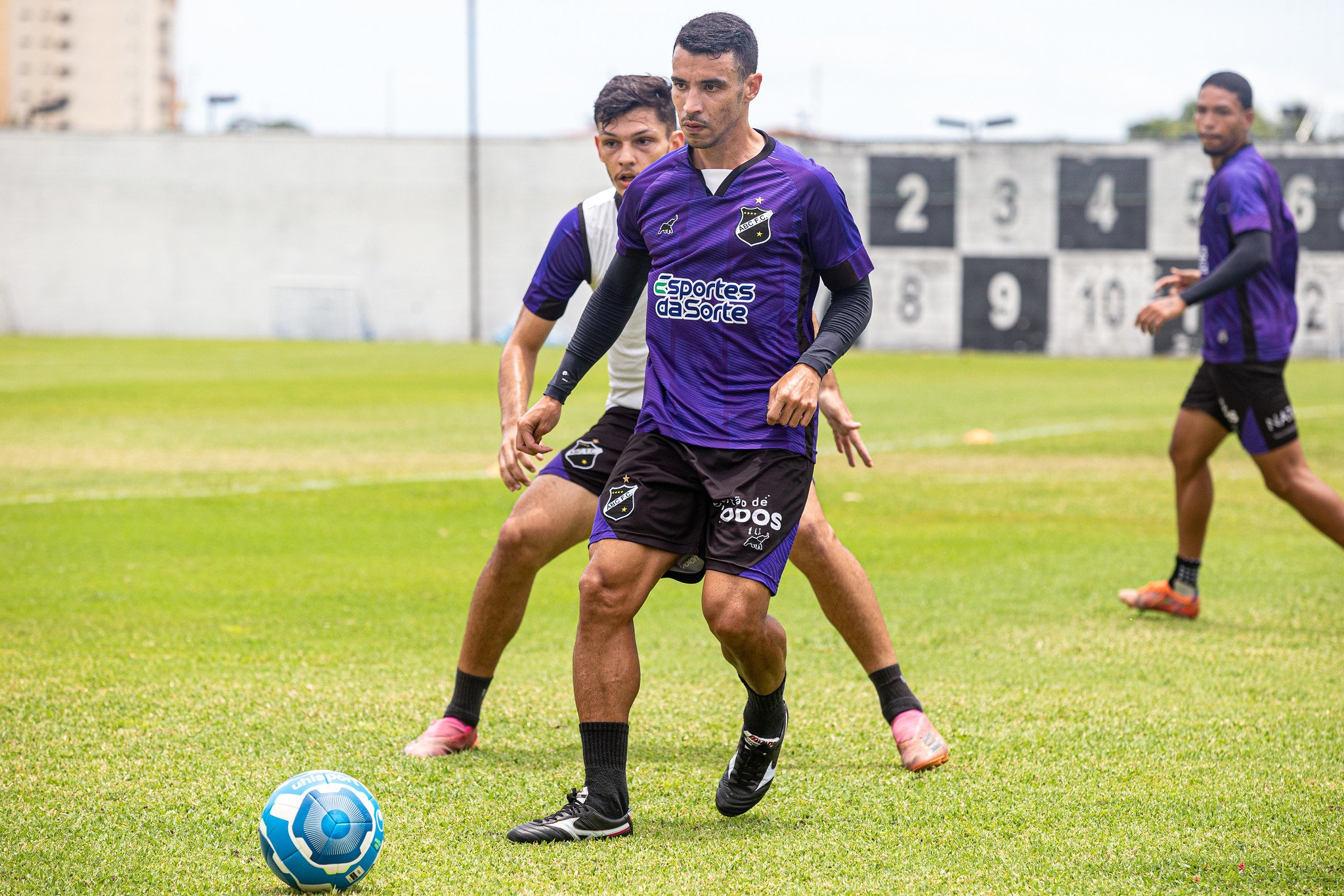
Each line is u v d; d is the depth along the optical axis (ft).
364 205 452.76
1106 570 86.99
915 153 411.75
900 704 48.03
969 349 415.85
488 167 450.71
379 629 69.15
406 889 35.37
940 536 100.89
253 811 41.39
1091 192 407.23
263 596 77.10
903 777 45.83
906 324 417.49
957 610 74.43
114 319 456.86
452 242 453.17
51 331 456.86
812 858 37.91
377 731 50.60
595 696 39.86
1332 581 83.15
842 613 48.29
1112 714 53.52
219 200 453.17
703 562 42.52
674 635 69.10
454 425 174.40
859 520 108.78
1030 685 58.34
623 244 43.47
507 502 115.14
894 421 191.42
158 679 57.67
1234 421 71.05
